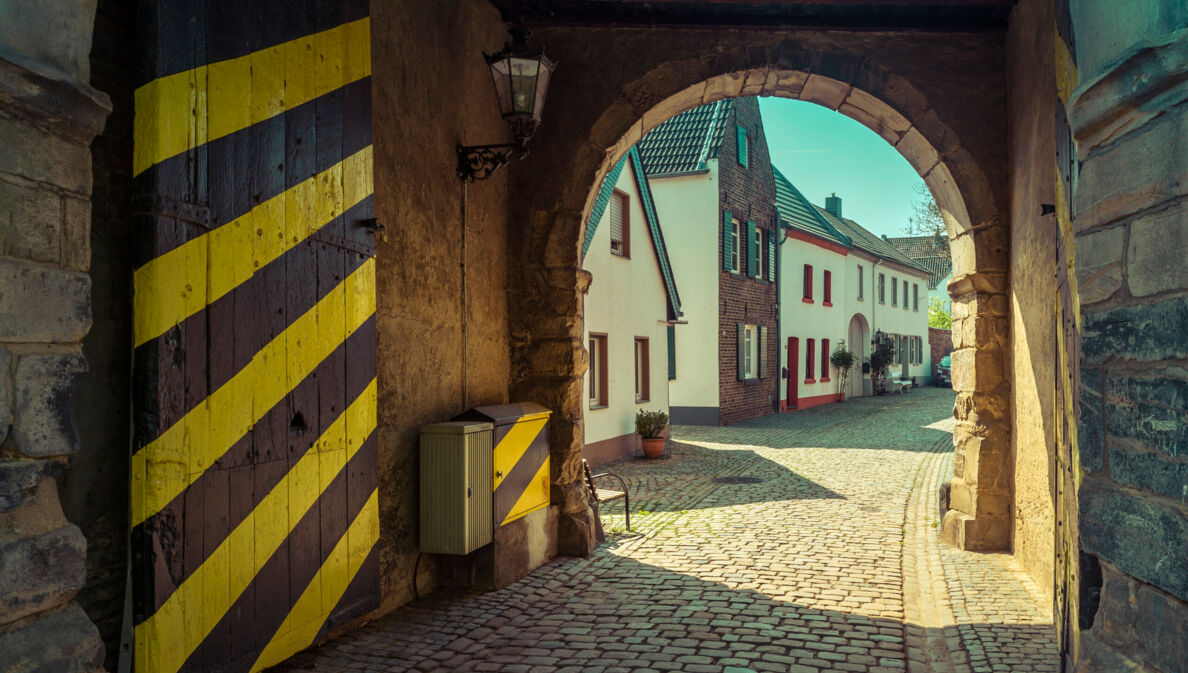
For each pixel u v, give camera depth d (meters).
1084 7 2.23
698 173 18.66
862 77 6.48
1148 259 1.91
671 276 15.55
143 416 2.87
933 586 5.37
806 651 4.17
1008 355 6.32
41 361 1.92
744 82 6.79
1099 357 2.17
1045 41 5.20
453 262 5.63
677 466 12.28
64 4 1.99
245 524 3.37
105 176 2.87
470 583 5.36
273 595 3.55
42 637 1.91
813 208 27.31
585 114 6.55
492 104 6.36
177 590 2.97
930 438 15.97
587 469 7.33
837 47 6.49
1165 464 1.84
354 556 4.22
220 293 3.23
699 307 18.88
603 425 12.77
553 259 6.52
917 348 36.69
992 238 6.35
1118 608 2.05
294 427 3.72
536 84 5.41
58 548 1.96
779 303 22.34
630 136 6.75
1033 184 5.50
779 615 4.78
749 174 20.69
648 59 6.53
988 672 3.80
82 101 2.03
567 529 6.37
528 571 5.82
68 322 2.02
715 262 18.69
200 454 3.10
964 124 6.40
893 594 5.21
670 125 20.03
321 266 3.95
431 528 5.03
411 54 5.07
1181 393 1.78
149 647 2.84
